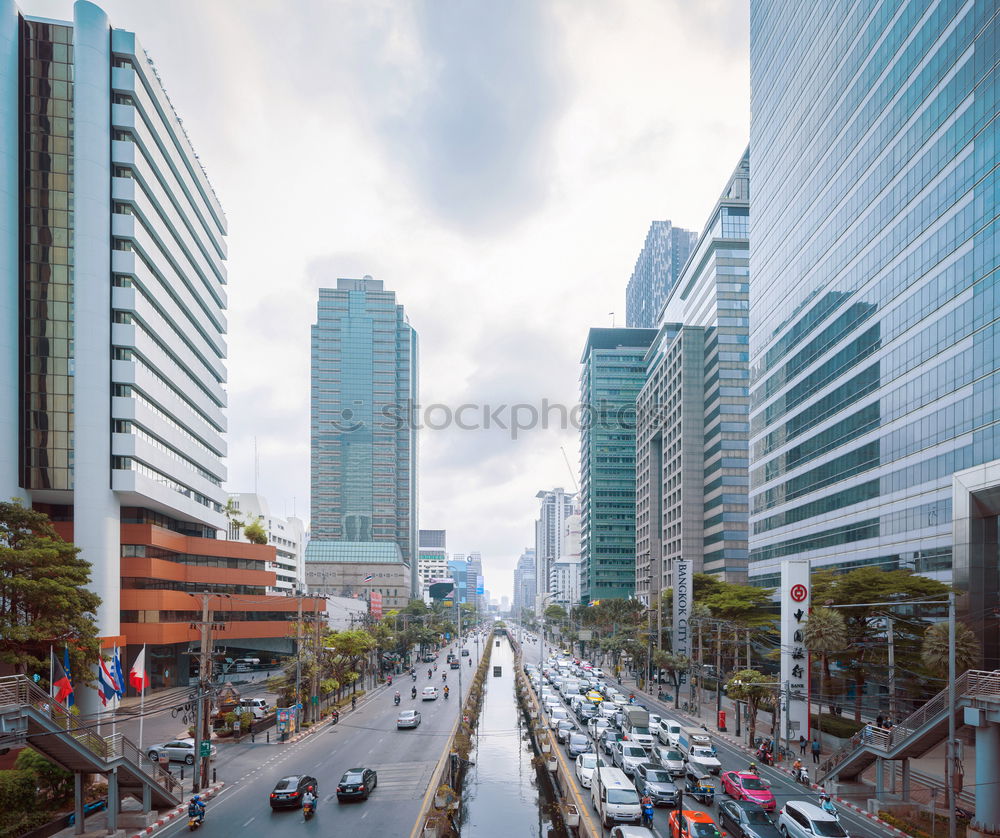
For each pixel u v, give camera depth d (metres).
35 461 72.44
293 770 46.56
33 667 51.25
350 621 118.06
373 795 40.12
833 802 39.47
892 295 71.06
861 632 60.69
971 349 58.12
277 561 179.75
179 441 94.12
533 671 109.38
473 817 39.19
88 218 75.25
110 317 76.56
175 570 92.81
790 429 96.81
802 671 56.44
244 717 59.16
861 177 78.44
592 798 39.88
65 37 76.44
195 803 34.38
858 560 76.25
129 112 78.38
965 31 60.31
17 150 74.19
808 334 91.69
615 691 84.19
